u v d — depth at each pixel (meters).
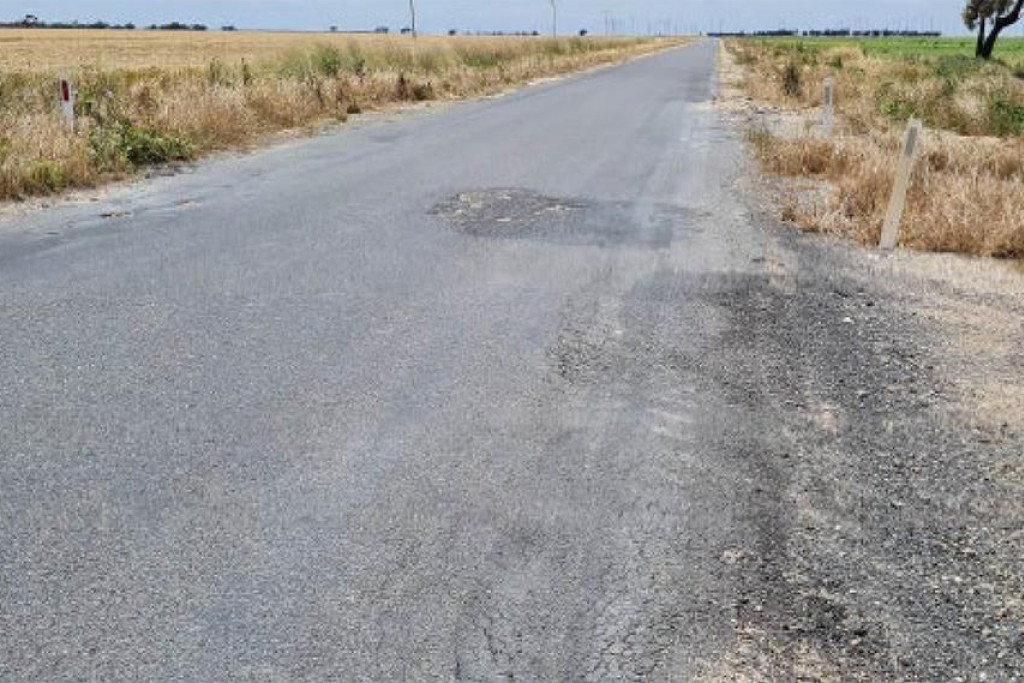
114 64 31.06
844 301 6.09
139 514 3.30
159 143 11.68
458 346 5.11
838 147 11.16
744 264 6.96
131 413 4.14
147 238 7.49
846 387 4.65
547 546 3.16
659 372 4.80
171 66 26.34
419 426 4.09
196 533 3.19
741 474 3.71
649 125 16.78
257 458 3.75
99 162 10.55
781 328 5.52
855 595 2.92
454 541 3.18
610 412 4.29
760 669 2.56
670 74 37.31
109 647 2.60
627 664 2.57
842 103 18.86
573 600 2.86
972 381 4.75
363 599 2.85
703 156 12.65
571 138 14.69
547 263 6.90
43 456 3.71
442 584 2.93
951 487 3.64
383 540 3.18
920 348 5.22
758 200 9.45
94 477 3.56
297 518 3.30
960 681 2.53
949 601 2.90
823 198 9.39
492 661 2.57
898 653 2.64
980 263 7.12
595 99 23.25
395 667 2.54
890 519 3.39
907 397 4.54
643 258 7.10
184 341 5.07
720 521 3.35
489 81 28.39
